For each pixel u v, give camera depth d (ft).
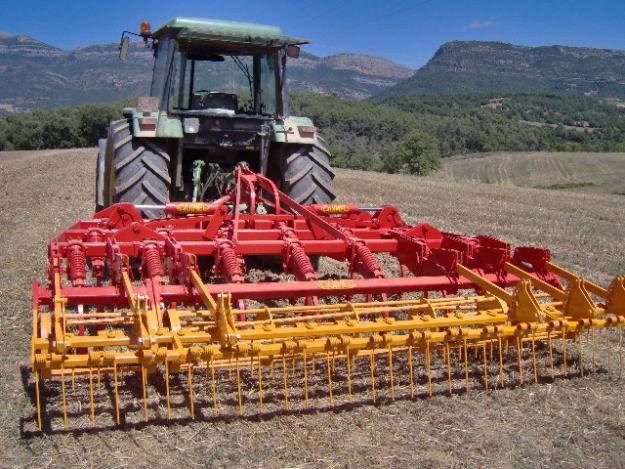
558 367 15.71
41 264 25.45
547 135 445.78
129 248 16.21
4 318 18.43
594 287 15.55
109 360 11.22
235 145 23.11
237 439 11.84
